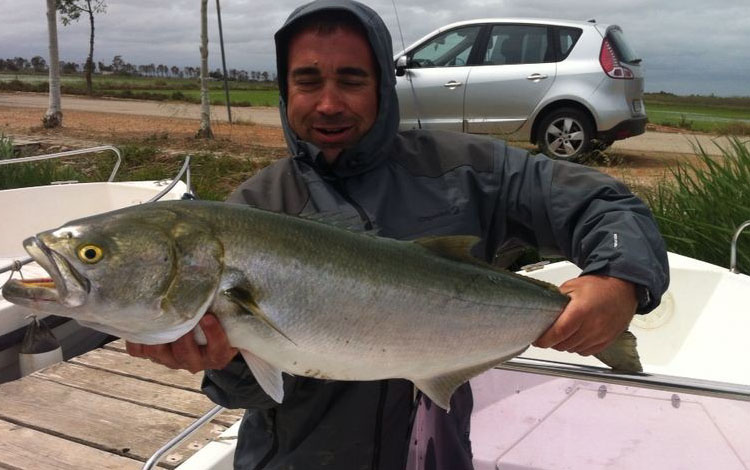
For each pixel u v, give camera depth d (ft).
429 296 6.36
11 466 11.74
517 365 7.04
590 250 6.66
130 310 5.67
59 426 12.89
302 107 7.06
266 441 7.30
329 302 6.04
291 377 6.71
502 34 34.91
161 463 11.68
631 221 6.57
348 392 6.97
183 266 5.70
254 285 5.83
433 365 6.55
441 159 7.47
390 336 6.29
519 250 8.80
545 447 10.21
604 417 10.84
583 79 33.71
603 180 6.97
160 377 14.82
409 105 35.99
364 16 6.93
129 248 5.63
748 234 16.14
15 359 15.38
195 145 45.03
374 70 7.09
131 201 22.90
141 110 87.15
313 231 6.13
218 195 30.01
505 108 34.83
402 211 7.24
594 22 34.60
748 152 19.21
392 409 7.21
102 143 45.14
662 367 12.46
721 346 12.05
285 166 7.55
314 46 6.91
